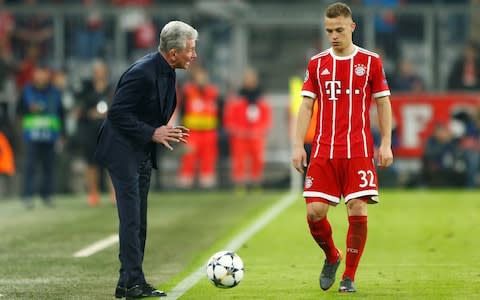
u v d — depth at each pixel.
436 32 79.00
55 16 80.12
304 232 48.31
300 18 84.69
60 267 38.38
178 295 31.53
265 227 50.44
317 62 31.17
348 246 31.39
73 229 51.28
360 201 30.84
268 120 75.62
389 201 63.22
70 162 76.88
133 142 30.75
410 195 67.38
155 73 30.47
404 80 78.12
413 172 74.31
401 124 74.19
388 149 30.98
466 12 78.81
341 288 31.69
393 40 79.19
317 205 30.91
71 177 76.88
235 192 74.56
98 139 31.06
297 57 84.75
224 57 83.44
